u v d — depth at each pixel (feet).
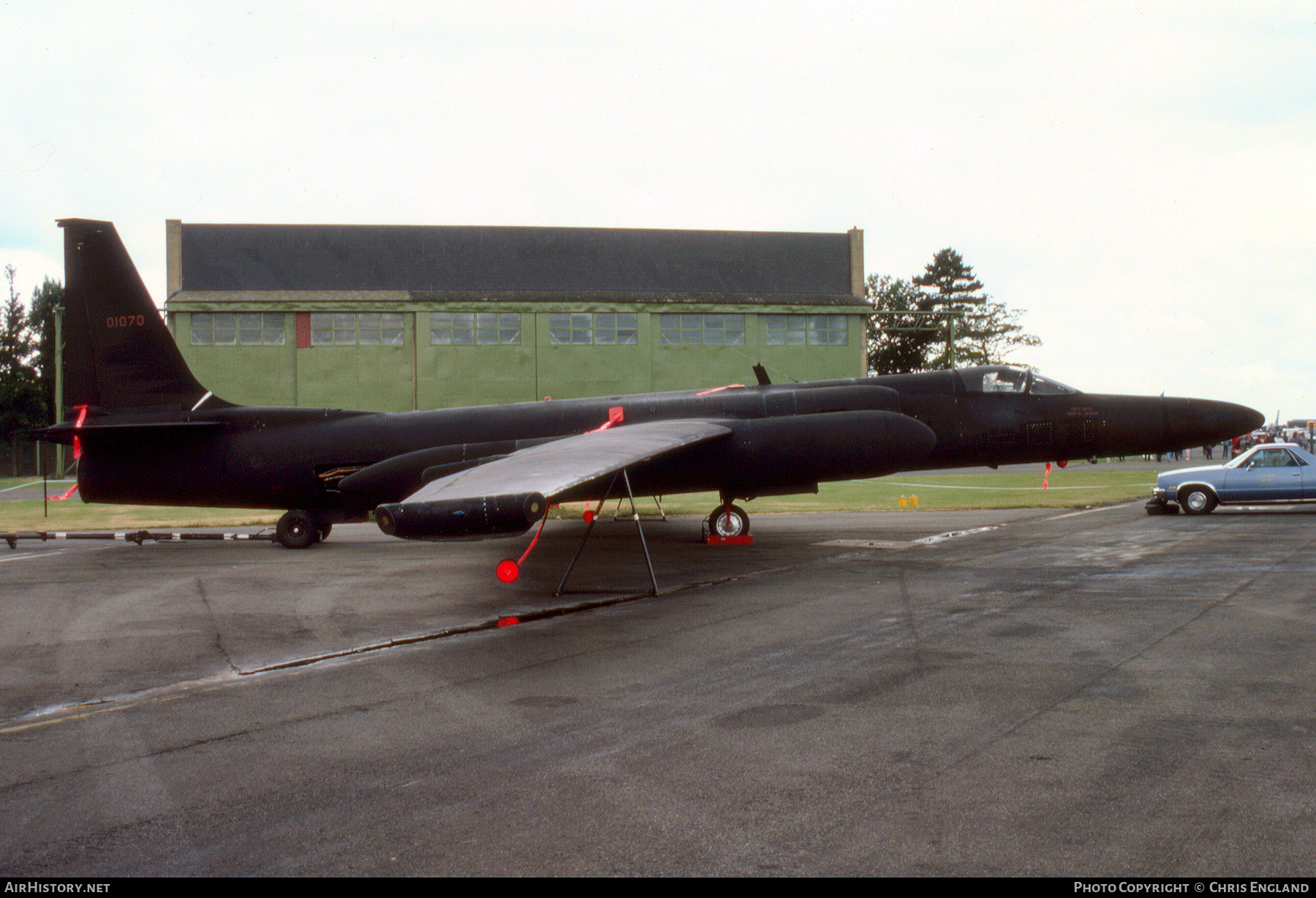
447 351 125.49
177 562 50.44
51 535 63.36
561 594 37.40
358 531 69.72
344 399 123.75
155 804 15.26
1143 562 42.27
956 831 13.44
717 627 29.45
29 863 13.07
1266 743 16.99
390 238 131.13
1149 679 21.71
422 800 15.17
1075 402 57.62
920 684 21.77
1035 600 32.91
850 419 49.03
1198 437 58.44
